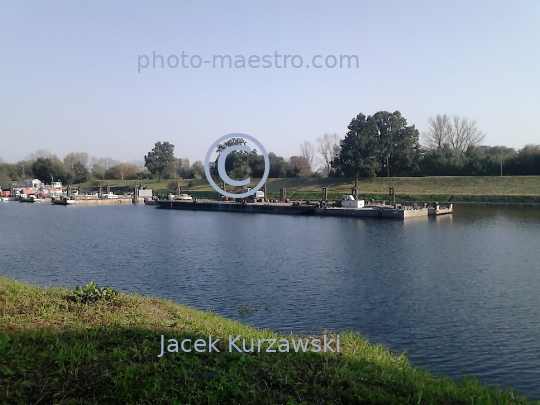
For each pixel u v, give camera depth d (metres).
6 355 7.62
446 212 56.50
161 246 33.03
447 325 14.98
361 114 83.50
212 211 71.00
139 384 6.95
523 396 9.28
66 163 148.88
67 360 7.56
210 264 25.69
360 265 25.28
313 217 58.12
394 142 83.44
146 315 10.98
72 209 76.94
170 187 97.81
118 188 106.50
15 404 6.19
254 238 37.59
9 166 138.75
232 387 7.09
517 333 14.26
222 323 11.86
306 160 94.12
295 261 26.58
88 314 10.61
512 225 44.59
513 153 84.12
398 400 7.10
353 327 14.77
